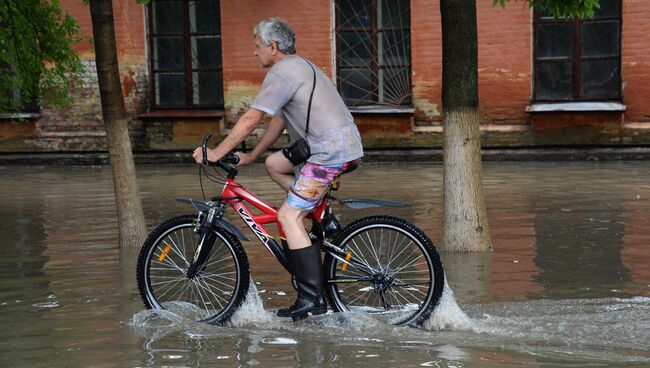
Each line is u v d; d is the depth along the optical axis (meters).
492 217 14.55
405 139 24.70
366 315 8.36
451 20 11.58
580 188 17.81
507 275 10.33
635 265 10.70
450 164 11.81
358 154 8.20
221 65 25.81
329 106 8.14
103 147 25.78
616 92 23.92
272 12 24.95
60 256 12.05
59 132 25.94
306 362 7.18
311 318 8.53
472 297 9.30
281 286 10.02
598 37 23.95
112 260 11.70
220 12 25.27
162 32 25.88
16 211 16.42
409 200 16.59
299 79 8.08
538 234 12.91
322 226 8.51
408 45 24.81
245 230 13.75
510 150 24.16
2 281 10.57
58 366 7.23
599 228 13.26
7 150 26.08
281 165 8.50
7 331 8.34
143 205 16.88
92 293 9.84
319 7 24.72
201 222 8.71
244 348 7.65
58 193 19.02
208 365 7.16
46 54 15.77
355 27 24.92
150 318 8.68
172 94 26.03
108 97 12.59
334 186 8.70
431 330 8.12
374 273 8.44
